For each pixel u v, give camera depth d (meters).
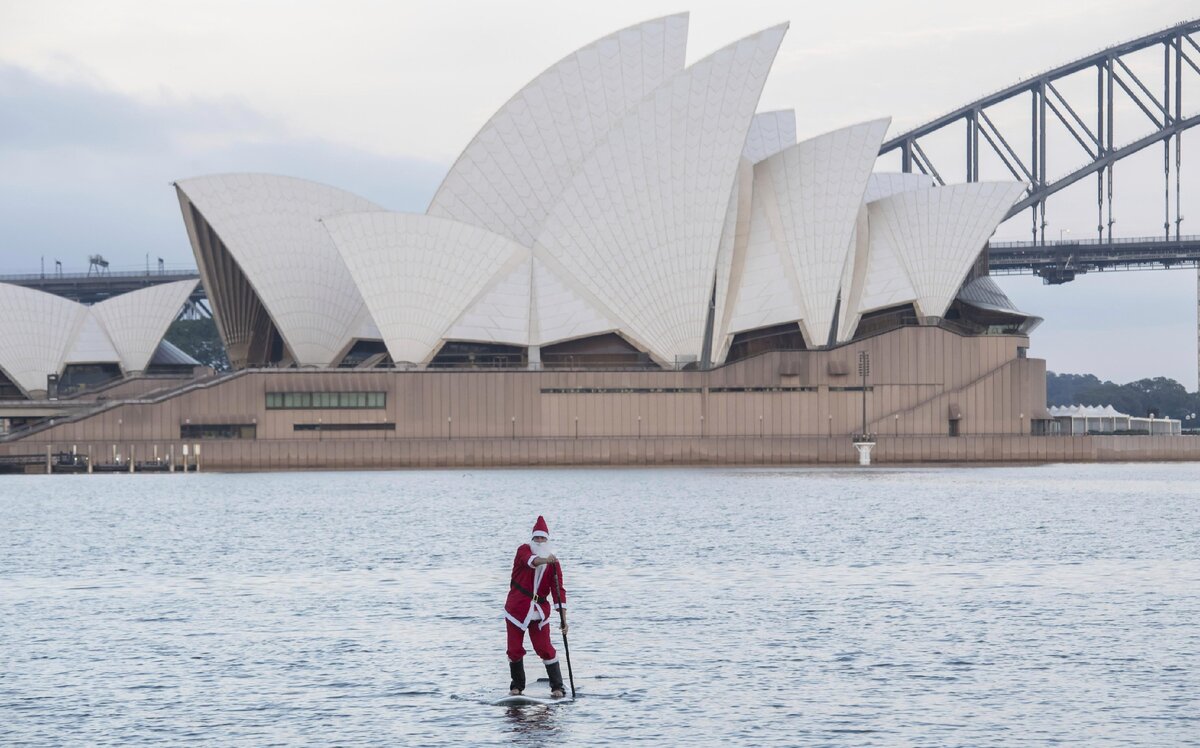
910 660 45.47
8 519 112.94
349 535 93.94
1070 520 103.62
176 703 40.06
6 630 52.44
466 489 156.00
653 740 35.78
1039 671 43.69
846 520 104.50
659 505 123.81
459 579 67.62
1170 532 92.56
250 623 53.75
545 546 41.25
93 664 45.62
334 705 39.72
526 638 49.97
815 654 46.56
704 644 48.47
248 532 97.44
